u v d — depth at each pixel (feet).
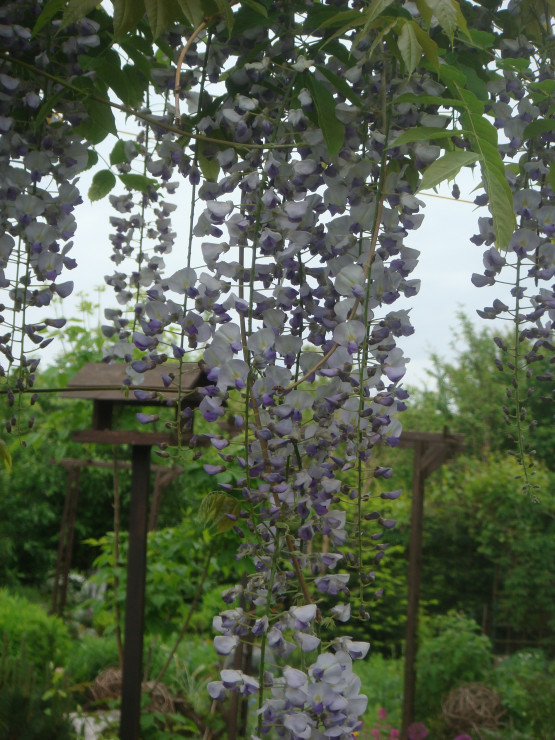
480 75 4.99
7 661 13.11
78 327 15.87
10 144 4.52
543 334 4.40
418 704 26.16
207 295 4.00
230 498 3.89
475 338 53.93
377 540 3.78
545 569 36.55
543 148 4.70
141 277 5.86
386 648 36.40
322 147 4.26
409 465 43.06
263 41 4.54
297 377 4.05
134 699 13.15
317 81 4.18
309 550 3.97
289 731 3.55
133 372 4.87
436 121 4.34
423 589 40.52
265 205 3.97
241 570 16.92
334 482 3.76
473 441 49.39
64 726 11.26
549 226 4.34
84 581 42.34
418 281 4.19
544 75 5.04
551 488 37.06
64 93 4.76
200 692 19.12
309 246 4.19
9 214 4.44
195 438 3.78
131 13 3.95
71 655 21.83
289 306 4.08
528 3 5.02
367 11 3.81
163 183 5.78
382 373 3.94
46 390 4.42
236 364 3.71
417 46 3.75
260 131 4.44
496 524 37.78
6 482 41.60
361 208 4.15
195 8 3.91
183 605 17.57
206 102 4.72
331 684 3.55
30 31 4.66
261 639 3.60
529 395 4.47
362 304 3.90
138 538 13.29
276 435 3.70
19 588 41.29
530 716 22.70
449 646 26.50
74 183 4.63
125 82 5.12
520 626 38.09
